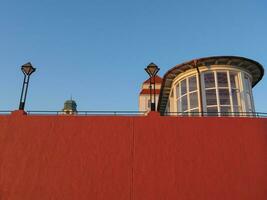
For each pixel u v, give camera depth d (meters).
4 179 11.25
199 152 11.59
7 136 11.95
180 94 17.12
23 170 11.41
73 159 11.57
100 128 12.09
